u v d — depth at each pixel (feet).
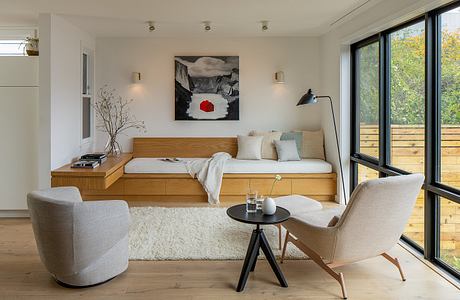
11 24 15.76
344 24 15.69
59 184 13.87
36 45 14.56
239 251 11.07
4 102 14.52
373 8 13.05
